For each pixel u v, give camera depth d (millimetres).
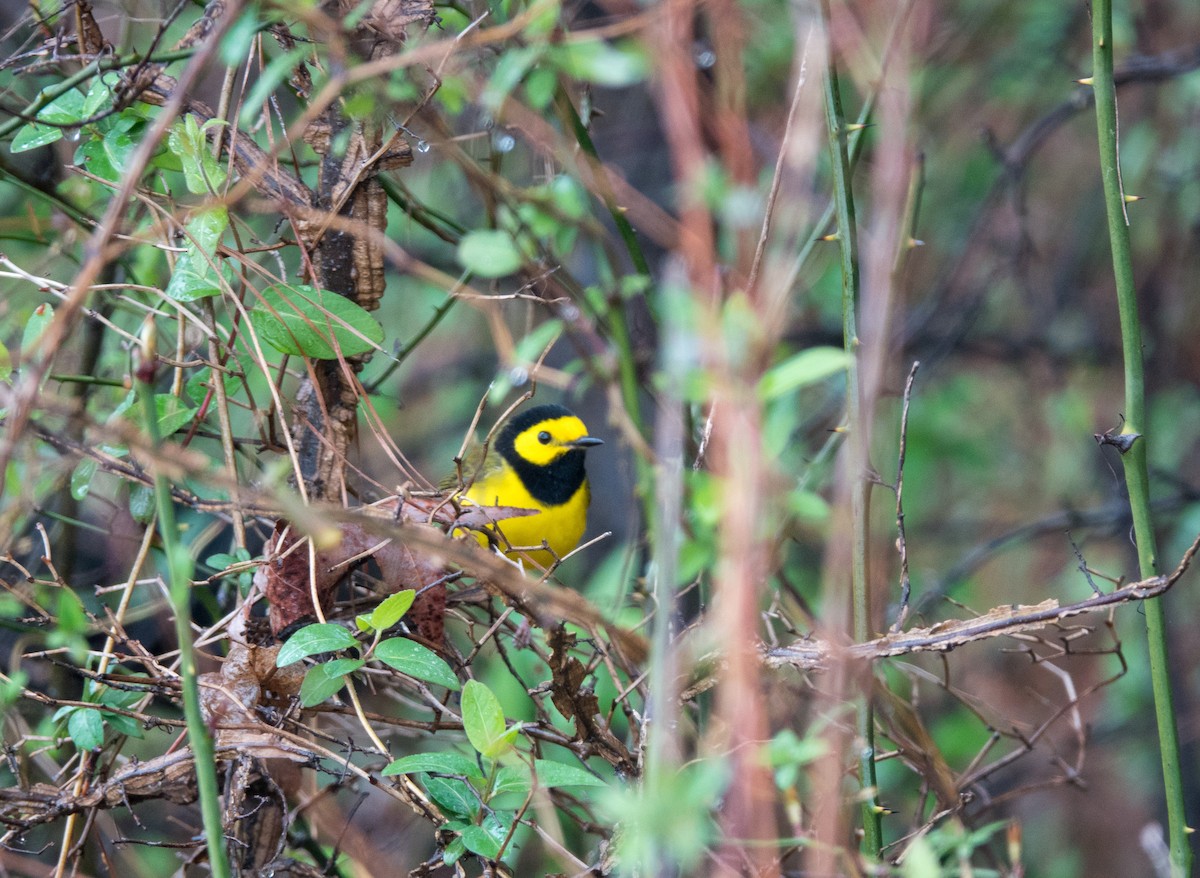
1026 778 12977
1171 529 13414
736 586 4020
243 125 6848
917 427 13094
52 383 8523
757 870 5254
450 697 7020
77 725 6230
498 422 7043
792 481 8094
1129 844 13148
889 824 10109
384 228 7234
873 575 5977
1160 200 14070
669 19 5137
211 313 7156
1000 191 13250
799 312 11258
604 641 6781
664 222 6742
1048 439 15344
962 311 14062
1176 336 14141
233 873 6406
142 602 8773
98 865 8812
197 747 4781
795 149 5164
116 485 8695
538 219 6238
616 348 6914
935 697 11305
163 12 8398
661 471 4359
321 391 7117
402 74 6316
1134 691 12492
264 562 6559
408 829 9820
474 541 6824
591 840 8422
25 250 9258
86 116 6711
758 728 4520
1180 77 11844
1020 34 13172
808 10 5840
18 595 6613
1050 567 14852
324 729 7652
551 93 6328
